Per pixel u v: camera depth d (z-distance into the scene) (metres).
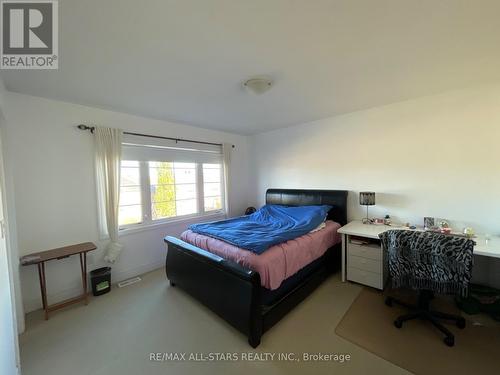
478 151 2.37
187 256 2.43
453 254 1.60
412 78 2.11
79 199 2.59
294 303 2.19
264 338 1.84
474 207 2.41
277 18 1.25
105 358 1.67
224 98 2.50
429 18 1.27
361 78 2.09
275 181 4.33
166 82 2.06
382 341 1.78
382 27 1.35
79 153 2.59
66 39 1.39
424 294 1.95
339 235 3.09
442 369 1.50
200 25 1.30
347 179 3.36
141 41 1.44
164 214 3.45
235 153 4.51
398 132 2.85
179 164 3.63
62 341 1.85
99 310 2.28
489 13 1.23
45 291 2.17
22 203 2.23
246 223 3.06
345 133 3.33
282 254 2.06
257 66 1.80
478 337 1.78
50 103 2.39
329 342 1.79
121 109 2.79
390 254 1.91
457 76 2.09
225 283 1.97
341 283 2.76
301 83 2.16
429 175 2.67
